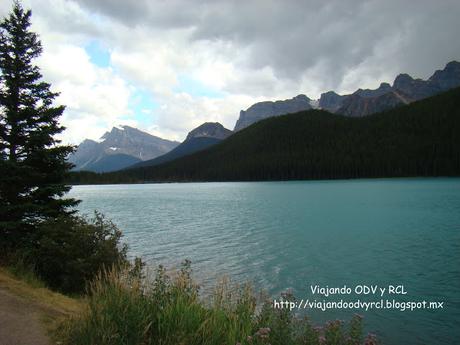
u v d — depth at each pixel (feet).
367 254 86.94
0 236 48.91
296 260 83.30
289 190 396.57
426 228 121.39
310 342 25.71
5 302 30.30
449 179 473.26
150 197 362.74
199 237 118.62
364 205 205.87
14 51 52.19
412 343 41.04
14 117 49.98
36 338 23.68
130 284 30.50
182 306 25.77
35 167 51.98
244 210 207.41
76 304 35.09
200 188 570.05
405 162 576.61
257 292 58.80
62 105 53.93
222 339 23.70
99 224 55.16
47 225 49.26
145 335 23.47
